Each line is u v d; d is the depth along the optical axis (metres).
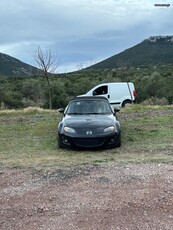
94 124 10.12
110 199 5.48
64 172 7.00
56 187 6.14
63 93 41.25
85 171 7.01
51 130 13.02
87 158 8.71
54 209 5.23
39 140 11.58
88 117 10.70
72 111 11.36
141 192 5.71
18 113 18.83
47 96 40.50
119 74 57.81
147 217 4.86
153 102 27.23
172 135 11.51
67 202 5.45
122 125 13.47
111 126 10.12
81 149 10.16
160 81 42.44
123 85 24.16
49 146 10.69
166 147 9.72
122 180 6.33
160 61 105.00
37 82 48.94
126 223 4.70
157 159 7.89
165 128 12.63
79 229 4.58
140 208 5.14
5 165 7.89
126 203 5.31
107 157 8.81
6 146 10.80
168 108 18.16
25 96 47.56
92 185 6.14
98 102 11.62
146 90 41.78
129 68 79.25
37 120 15.45
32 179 6.66
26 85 48.03
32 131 13.01
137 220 4.78
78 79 54.53
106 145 9.95
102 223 4.71
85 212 5.07
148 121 14.06
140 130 12.45
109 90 23.84
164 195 5.57
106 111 11.31
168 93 41.12
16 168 7.56
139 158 8.32
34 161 8.23
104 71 74.12
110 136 9.97
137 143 10.70
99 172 6.90
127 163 7.60
